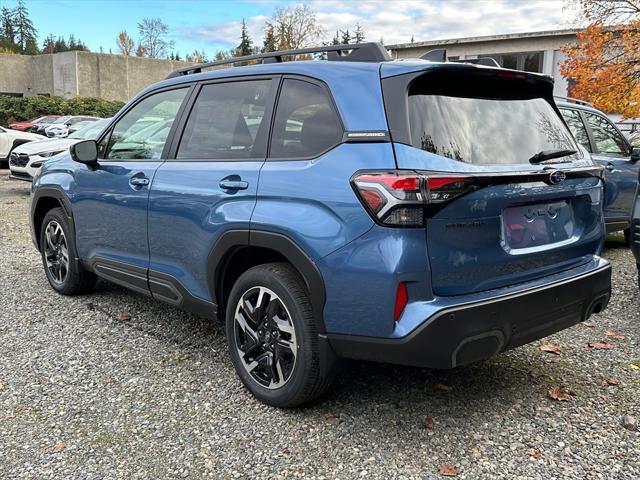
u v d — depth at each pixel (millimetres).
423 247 2443
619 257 6754
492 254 2645
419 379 3410
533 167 2809
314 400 3094
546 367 3615
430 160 2506
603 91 14836
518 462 2602
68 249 4723
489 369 3570
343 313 2617
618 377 3477
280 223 2801
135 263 3916
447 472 2521
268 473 2518
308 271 2703
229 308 3227
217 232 3154
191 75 3791
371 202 2479
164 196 3547
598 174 3236
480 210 2561
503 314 2590
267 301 3023
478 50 28125
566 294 2883
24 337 4023
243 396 3195
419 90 2686
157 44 61500
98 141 4367
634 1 14344
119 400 3146
